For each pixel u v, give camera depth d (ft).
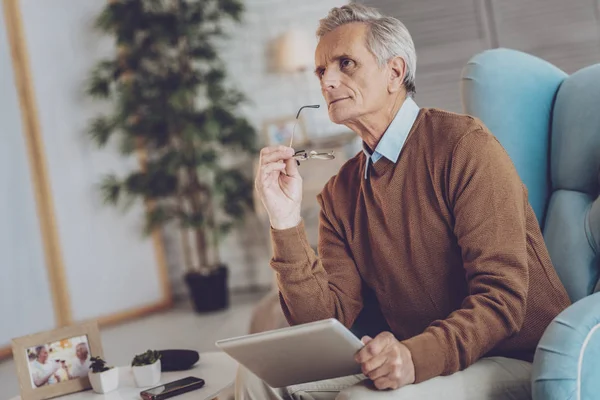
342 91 4.99
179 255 18.61
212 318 15.62
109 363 12.41
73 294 15.42
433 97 16.25
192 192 16.87
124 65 16.52
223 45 17.95
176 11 16.62
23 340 5.62
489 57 6.19
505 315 4.33
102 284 16.16
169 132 16.66
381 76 4.99
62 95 15.65
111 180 16.29
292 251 5.00
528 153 5.99
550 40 15.67
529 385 4.44
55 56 15.57
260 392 4.86
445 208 4.82
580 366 3.97
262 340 3.96
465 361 4.22
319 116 17.48
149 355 5.65
